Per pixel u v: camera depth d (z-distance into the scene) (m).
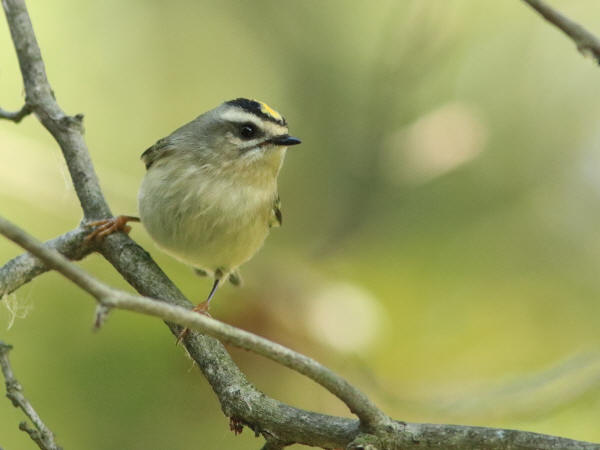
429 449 6.11
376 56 12.59
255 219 9.70
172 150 9.59
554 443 5.94
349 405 6.04
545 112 12.23
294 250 11.88
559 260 11.63
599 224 11.88
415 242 11.58
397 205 11.89
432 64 12.25
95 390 8.94
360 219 11.92
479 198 11.85
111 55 13.01
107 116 12.78
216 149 9.50
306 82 12.80
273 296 10.55
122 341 9.04
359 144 12.18
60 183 11.22
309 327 10.25
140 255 8.45
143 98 12.98
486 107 12.23
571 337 10.84
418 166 11.57
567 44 12.38
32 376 8.88
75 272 4.96
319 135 12.52
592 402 9.48
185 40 13.25
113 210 11.84
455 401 9.61
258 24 13.12
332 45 12.87
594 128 12.22
